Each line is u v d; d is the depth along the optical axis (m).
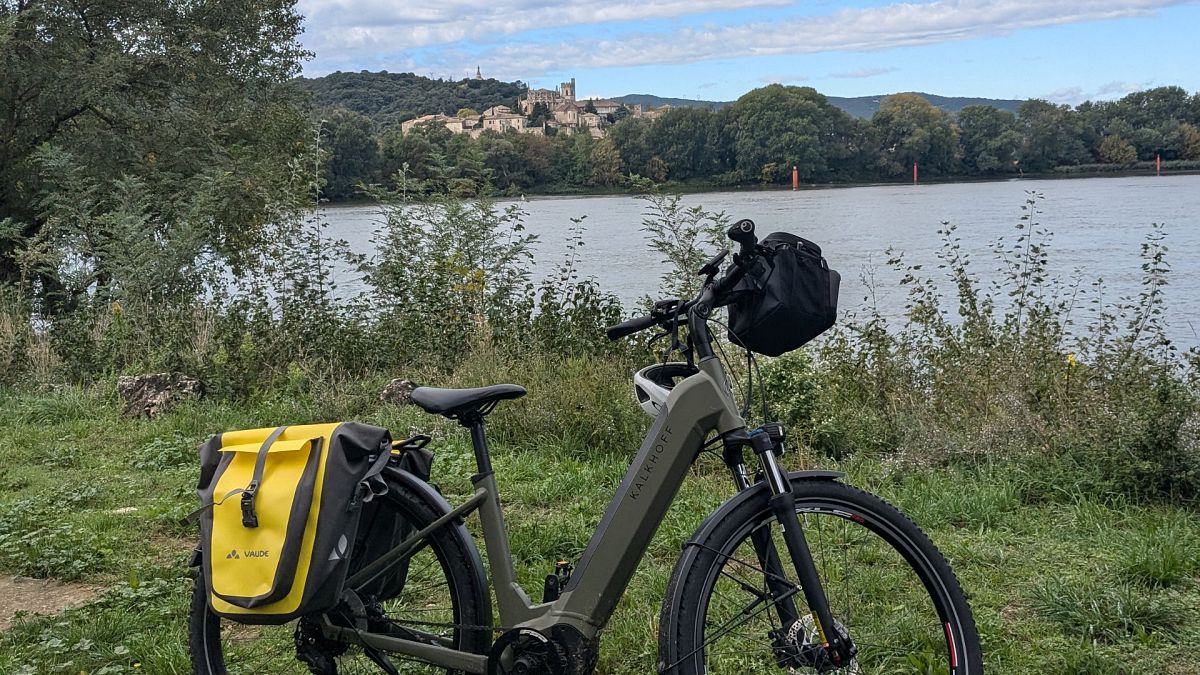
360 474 2.83
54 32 19.84
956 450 6.10
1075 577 4.16
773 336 2.77
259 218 16.38
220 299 10.74
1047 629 3.75
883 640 3.30
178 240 11.86
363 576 2.98
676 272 9.35
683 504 5.25
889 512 2.84
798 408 6.77
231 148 21.27
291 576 2.71
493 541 3.03
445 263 9.91
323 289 10.18
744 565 2.84
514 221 10.81
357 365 9.12
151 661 3.77
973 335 7.64
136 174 18.97
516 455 6.57
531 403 7.02
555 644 2.83
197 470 6.67
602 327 8.84
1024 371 6.82
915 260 20.98
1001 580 4.23
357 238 12.34
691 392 2.81
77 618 4.21
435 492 3.08
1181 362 6.96
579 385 7.18
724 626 2.95
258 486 2.78
